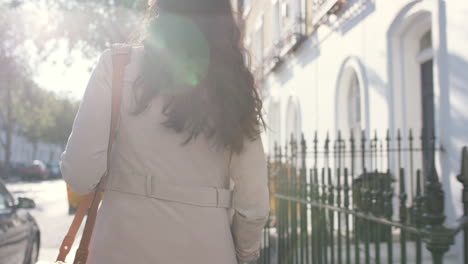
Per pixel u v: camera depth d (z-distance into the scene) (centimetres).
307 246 425
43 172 4059
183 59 160
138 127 159
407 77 621
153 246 151
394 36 623
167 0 165
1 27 1698
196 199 158
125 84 162
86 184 154
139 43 178
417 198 228
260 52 1509
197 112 158
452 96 486
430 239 193
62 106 5219
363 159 437
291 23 1112
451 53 489
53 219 1233
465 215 194
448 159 491
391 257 268
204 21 165
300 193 451
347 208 332
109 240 153
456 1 480
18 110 4081
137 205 155
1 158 5266
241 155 167
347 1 771
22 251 599
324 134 891
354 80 808
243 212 169
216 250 156
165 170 157
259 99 174
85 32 1289
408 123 618
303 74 1045
